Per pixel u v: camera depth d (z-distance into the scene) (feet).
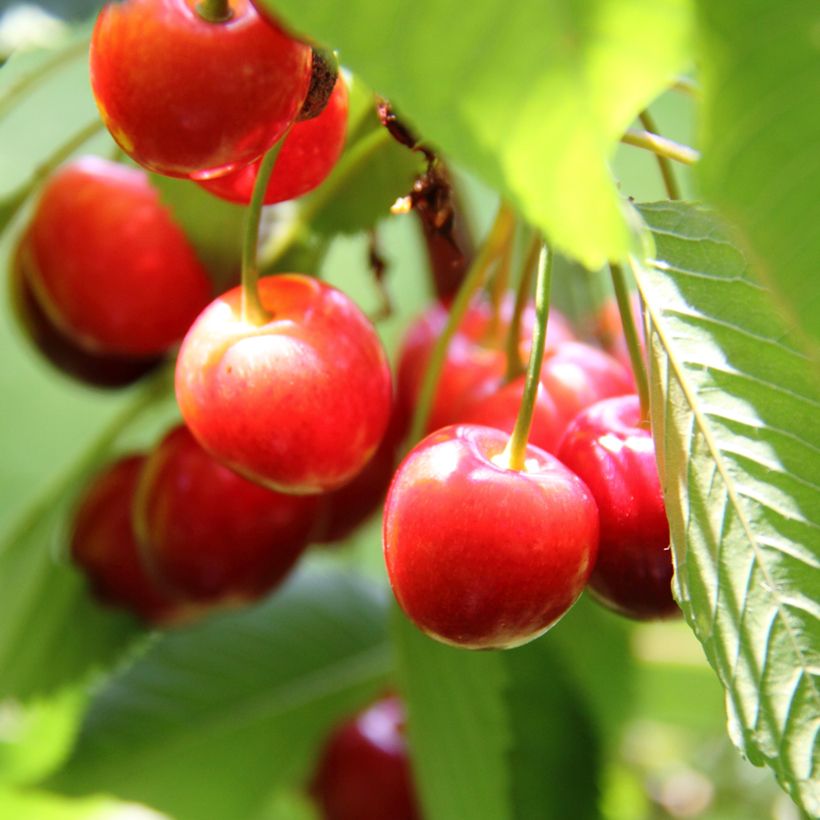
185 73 0.70
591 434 0.78
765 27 0.57
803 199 0.58
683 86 0.82
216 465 0.95
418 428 0.86
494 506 0.73
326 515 1.03
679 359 0.75
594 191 0.59
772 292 0.60
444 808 0.96
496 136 0.59
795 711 0.73
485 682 0.94
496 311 0.91
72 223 1.00
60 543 1.09
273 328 0.78
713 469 0.74
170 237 0.99
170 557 0.96
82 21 0.70
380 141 0.91
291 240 0.97
